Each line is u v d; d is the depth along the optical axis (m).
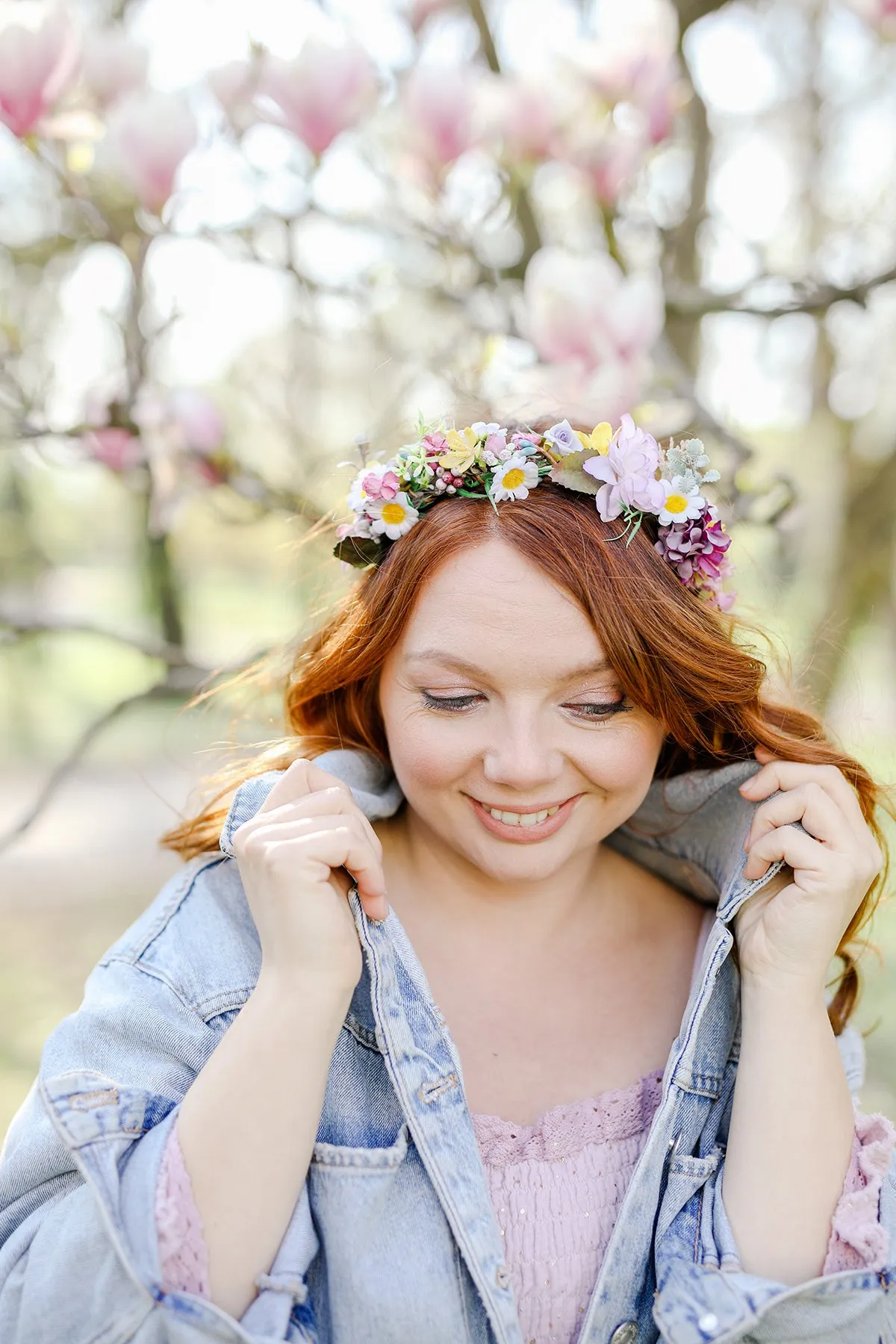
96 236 1.85
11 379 1.72
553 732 1.07
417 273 2.03
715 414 1.77
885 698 2.19
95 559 10.97
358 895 1.04
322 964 0.98
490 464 1.08
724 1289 0.98
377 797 1.22
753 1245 1.02
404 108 1.68
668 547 1.12
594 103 1.73
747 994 1.12
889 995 3.44
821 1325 0.99
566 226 2.06
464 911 1.22
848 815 1.12
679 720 1.13
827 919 1.08
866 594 3.91
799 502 1.71
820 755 1.20
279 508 1.81
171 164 1.50
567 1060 1.16
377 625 1.11
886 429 3.77
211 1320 0.89
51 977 4.75
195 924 1.14
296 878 0.99
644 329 1.52
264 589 2.63
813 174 3.40
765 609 1.57
